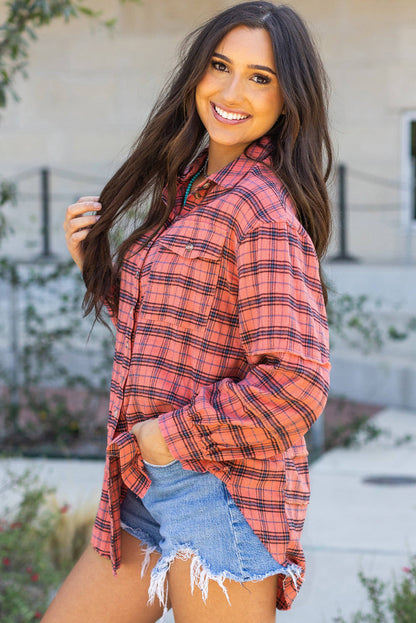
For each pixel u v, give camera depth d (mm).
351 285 8641
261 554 1716
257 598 1735
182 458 1696
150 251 1876
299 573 1749
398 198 10164
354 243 10305
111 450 1790
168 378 1776
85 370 6781
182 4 10539
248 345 1678
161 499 1791
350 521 4637
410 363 7750
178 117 2008
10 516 3949
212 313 1751
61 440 6289
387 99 10188
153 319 1796
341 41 10258
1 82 3373
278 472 1729
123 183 2059
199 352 1757
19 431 6484
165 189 1999
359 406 7684
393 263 10039
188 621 1755
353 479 5562
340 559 3986
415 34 10070
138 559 1924
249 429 1650
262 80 1828
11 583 3277
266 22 1817
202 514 1730
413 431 6805
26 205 10695
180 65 2031
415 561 3834
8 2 3354
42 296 6930
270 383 1638
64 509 3818
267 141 1896
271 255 1674
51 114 11078
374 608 2957
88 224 2107
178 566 1751
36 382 6625
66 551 3803
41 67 11047
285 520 1727
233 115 1854
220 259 1744
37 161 11148
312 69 1846
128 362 1853
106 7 10758
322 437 6430
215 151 1968
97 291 2080
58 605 1951
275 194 1745
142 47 10734
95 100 10961
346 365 7926
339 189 9797
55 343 6730
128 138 10875
